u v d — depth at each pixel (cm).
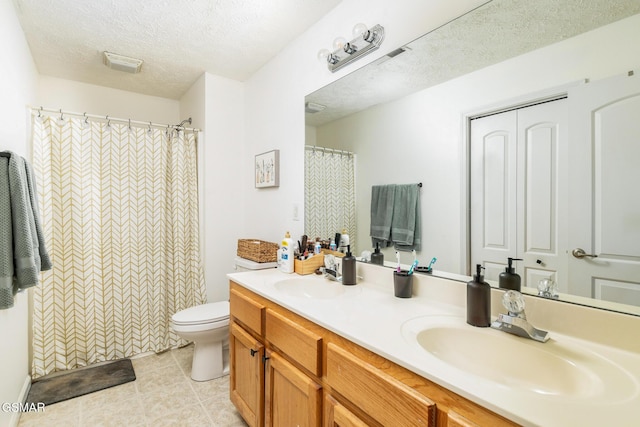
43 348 212
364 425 88
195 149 271
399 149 149
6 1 157
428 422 70
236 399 169
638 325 83
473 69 121
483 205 118
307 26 197
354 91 170
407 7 141
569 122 96
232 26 196
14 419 162
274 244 219
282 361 128
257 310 147
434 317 109
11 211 135
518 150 108
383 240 156
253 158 264
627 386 68
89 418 172
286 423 126
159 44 216
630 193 85
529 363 87
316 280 169
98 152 234
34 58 233
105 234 235
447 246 130
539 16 103
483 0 117
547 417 57
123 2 172
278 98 230
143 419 172
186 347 265
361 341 90
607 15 89
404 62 145
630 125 85
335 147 183
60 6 174
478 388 66
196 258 263
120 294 240
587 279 93
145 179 251
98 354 233
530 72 105
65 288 222
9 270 131
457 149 126
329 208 187
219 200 269
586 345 87
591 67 92
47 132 216
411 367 76
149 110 310
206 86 260
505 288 110
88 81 276
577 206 95
